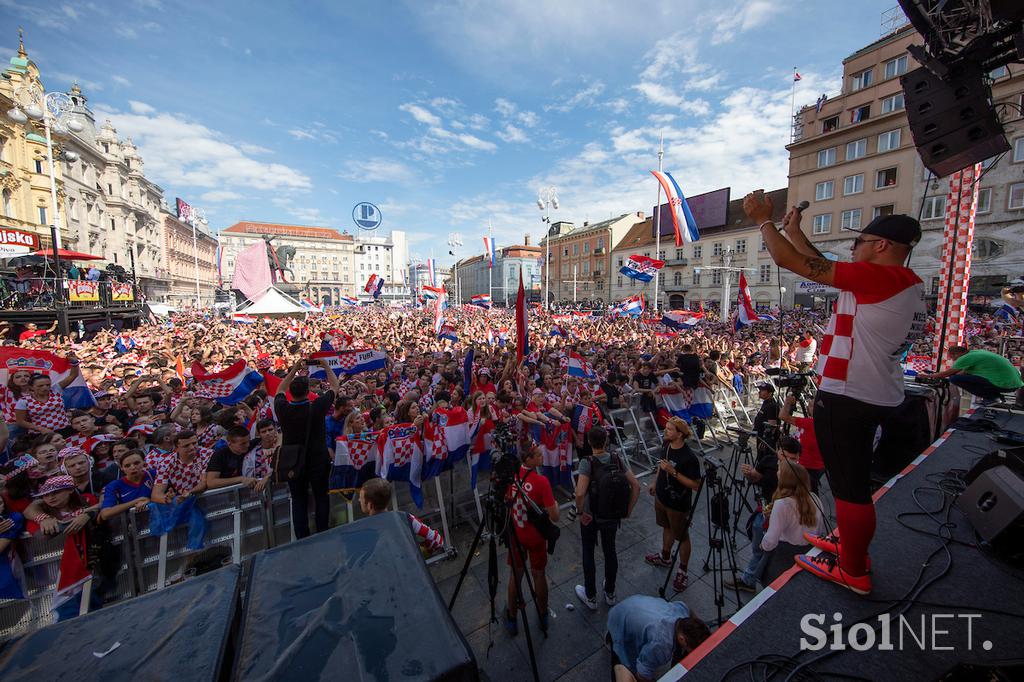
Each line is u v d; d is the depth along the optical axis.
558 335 19.80
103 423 6.68
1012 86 26.27
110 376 9.55
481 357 12.78
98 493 5.00
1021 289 7.21
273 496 4.86
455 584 4.72
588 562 4.25
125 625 1.19
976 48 3.42
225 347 14.74
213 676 1.03
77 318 19.77
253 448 4.89
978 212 28.12
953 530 2.92
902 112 31.64
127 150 55.41
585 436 6.81
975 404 7.52
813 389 9.23
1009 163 26.81
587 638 3.95
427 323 27.12
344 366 8.68
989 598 2.24
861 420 2.04
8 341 15.89
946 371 6.33
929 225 30.66
